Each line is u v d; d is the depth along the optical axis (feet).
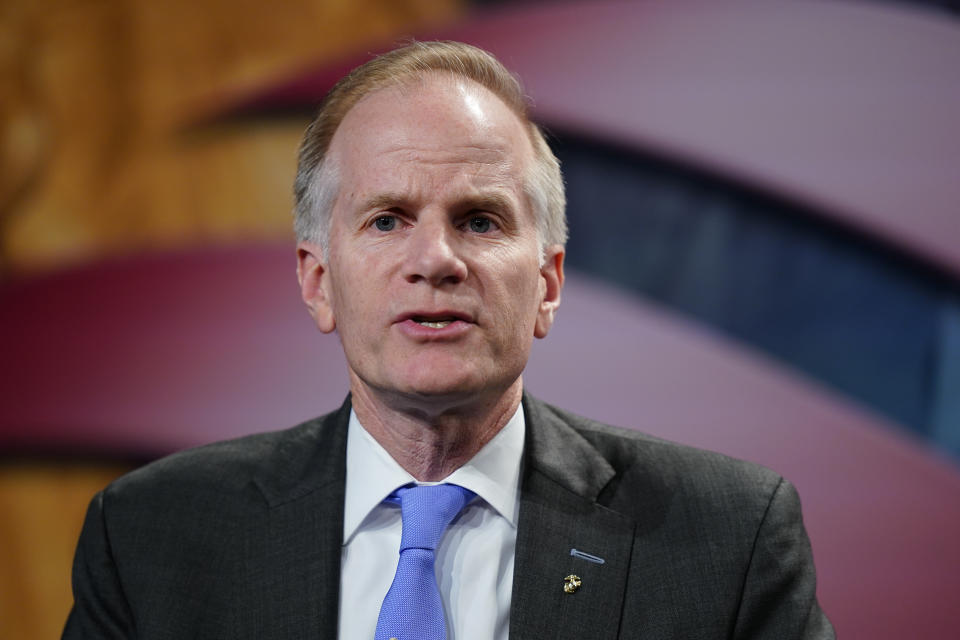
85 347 19.06
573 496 10.15
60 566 18.97
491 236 9.33
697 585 9.59
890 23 17.35
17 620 18.98
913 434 16.90
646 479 10.50
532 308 9.53
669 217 17.84
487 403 9.59
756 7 17.72
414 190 9.14
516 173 9.51
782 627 9.52
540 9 18.37
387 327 9.07
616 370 17.80
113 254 19.11
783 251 17.48
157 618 9.84
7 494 19.06
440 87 9.63
